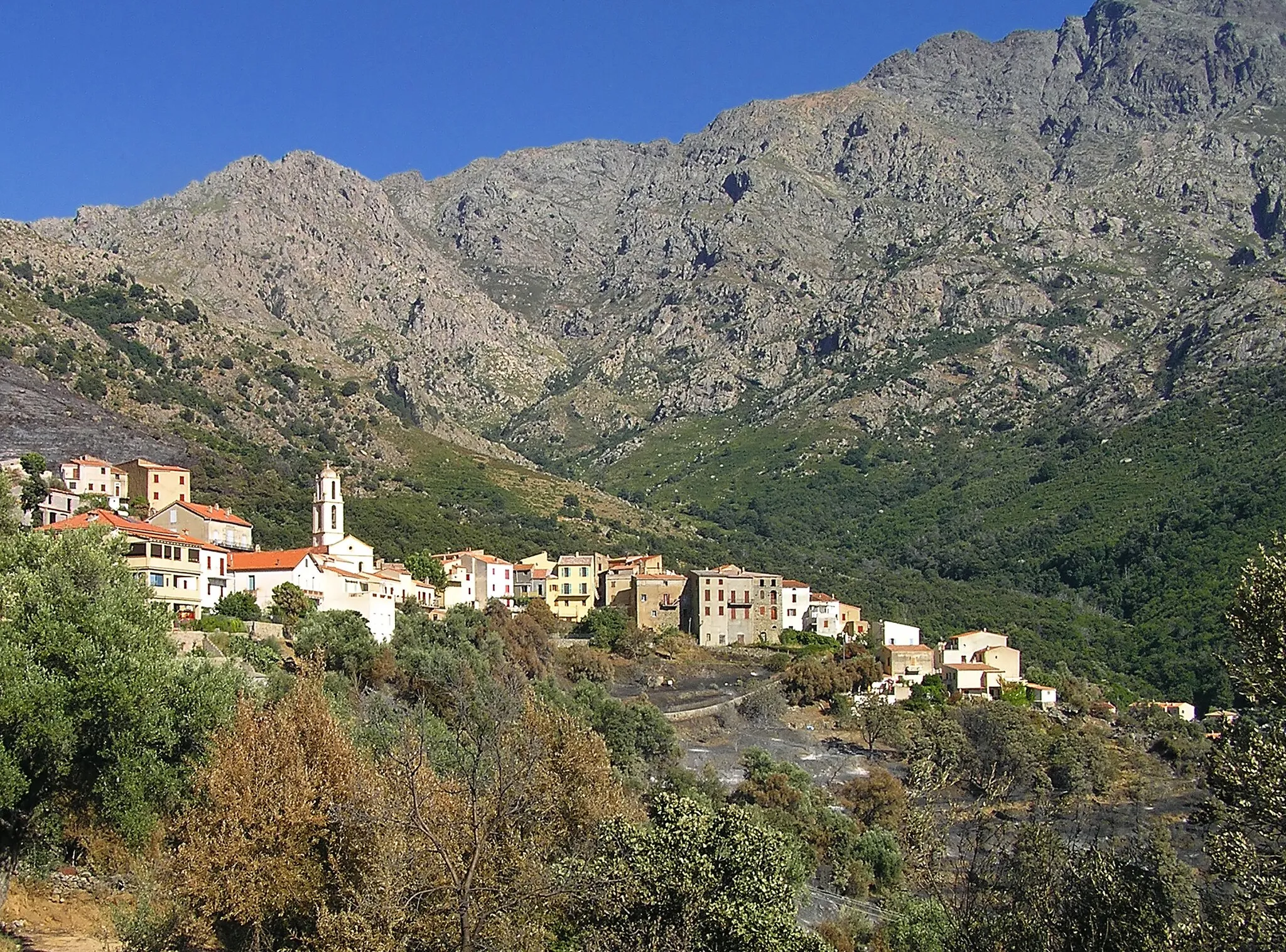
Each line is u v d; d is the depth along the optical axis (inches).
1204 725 5905.5
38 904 1907.0
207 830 1737.2
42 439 7573.8
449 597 6609.3
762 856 1823.3
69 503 5329.7
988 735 5196.9
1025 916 1641.2
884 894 3171.8
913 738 4955.7
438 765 2235.5
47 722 1740.9
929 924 1994.3
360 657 4035.4
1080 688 6688.0
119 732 1844.2
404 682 4067.4
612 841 1879.9
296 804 1732.3
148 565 4330.7
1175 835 3752.5
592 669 5777.6
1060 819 2748.5
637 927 1710.1
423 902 1581.0
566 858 1898.4
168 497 6245.1
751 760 4530.0
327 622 4146.2
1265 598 1708.9
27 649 1836.9
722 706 5659.5
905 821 2317.9
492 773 1814.7
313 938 1632.6
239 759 1786.4
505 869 1665.8
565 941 1743.4
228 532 5649.6
